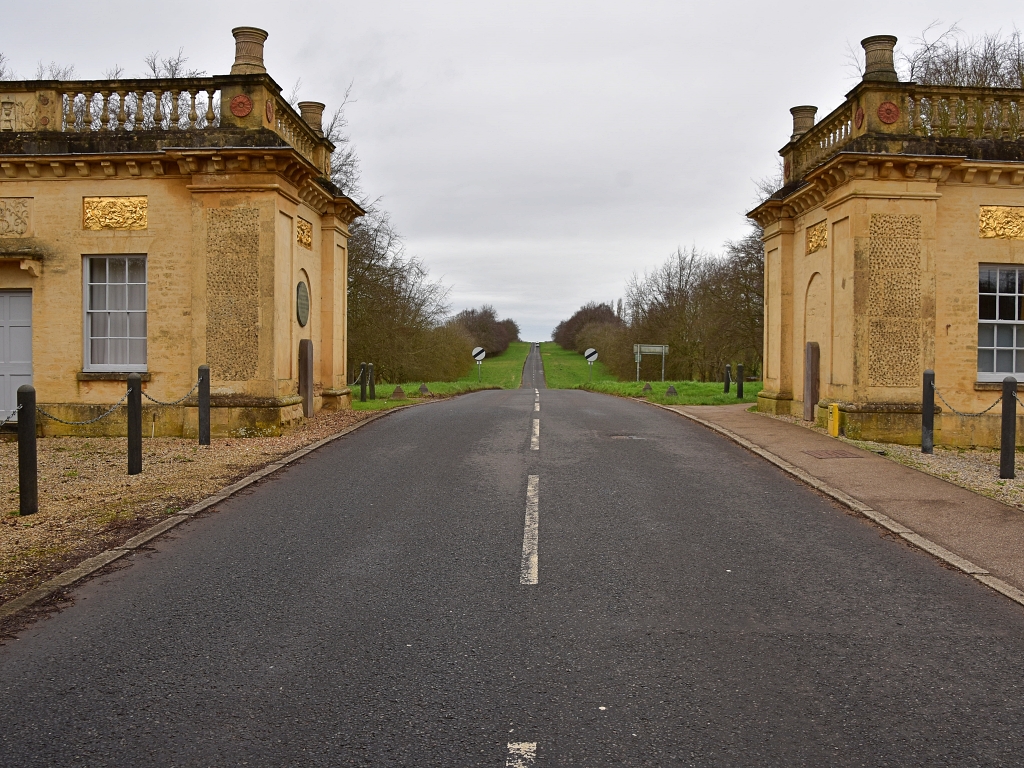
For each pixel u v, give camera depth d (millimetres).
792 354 18031
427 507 8562
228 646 4926
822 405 15320
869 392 14055
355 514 8258
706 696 4289
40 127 14508
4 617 5398
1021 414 14648
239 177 13828
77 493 9133
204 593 5883
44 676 4512
